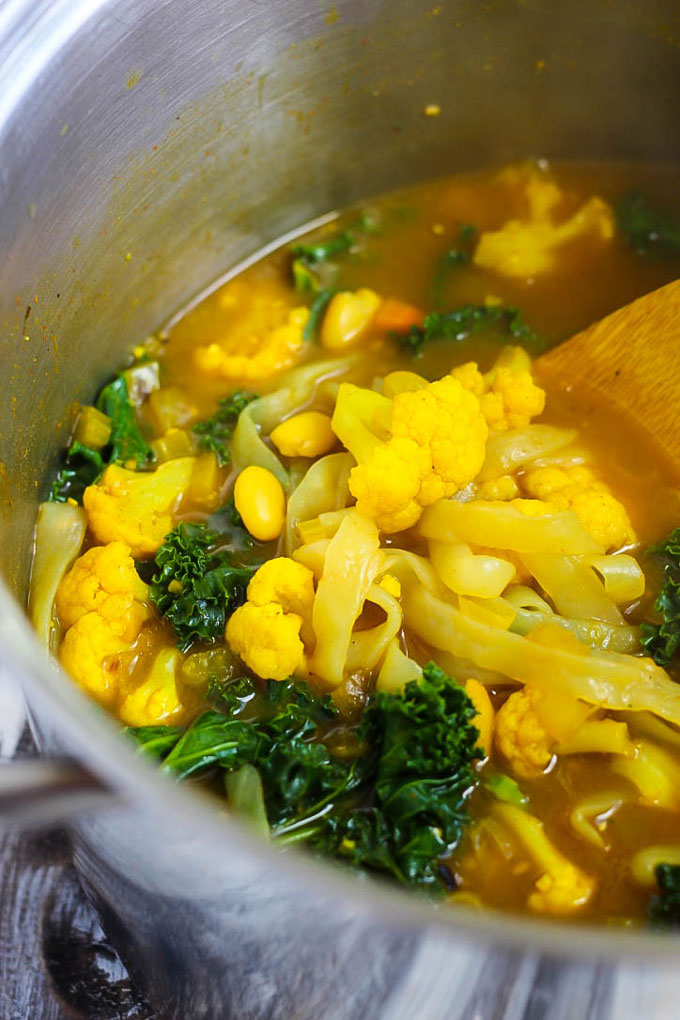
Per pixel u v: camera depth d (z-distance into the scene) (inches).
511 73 15.1
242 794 11.2
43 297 12.8
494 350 14.7
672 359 13.5
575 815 11.4
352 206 16.0
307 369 14.4
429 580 12.3
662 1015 9.3
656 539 13.2
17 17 11.9
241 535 13.0
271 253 15.7
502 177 16.1
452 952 8.8
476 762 11.6
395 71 14.8
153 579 12.4
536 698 11.6
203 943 10.4
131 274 14.2
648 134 15.7
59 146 12.4
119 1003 12.3
